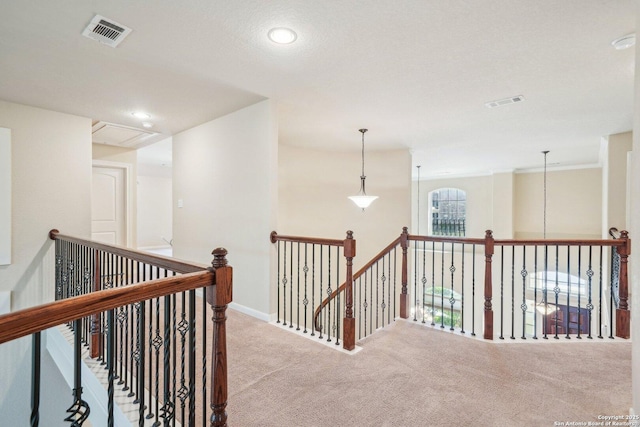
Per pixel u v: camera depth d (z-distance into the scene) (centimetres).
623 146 445
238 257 361
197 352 259
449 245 816
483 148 555
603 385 210
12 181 342
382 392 204
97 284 246
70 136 377
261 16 187
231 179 369
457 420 177
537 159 654
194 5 178
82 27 200
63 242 324
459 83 283
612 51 225
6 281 339
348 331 266
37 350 98
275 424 174
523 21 191
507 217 780
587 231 702
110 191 557
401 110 357
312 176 576
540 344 276
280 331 305
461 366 237
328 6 178
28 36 210
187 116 382
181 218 451
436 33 204
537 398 196
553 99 321
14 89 303
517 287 752
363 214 589
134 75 269
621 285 292
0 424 331
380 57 236
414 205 962
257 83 285
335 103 335
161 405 190
